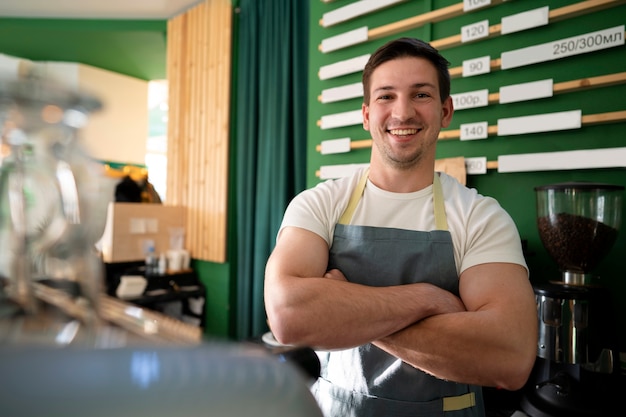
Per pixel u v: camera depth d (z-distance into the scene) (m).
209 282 3.50
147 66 4.71
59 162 0.31
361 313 0.94
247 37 3.24
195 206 3.59
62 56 4.59
